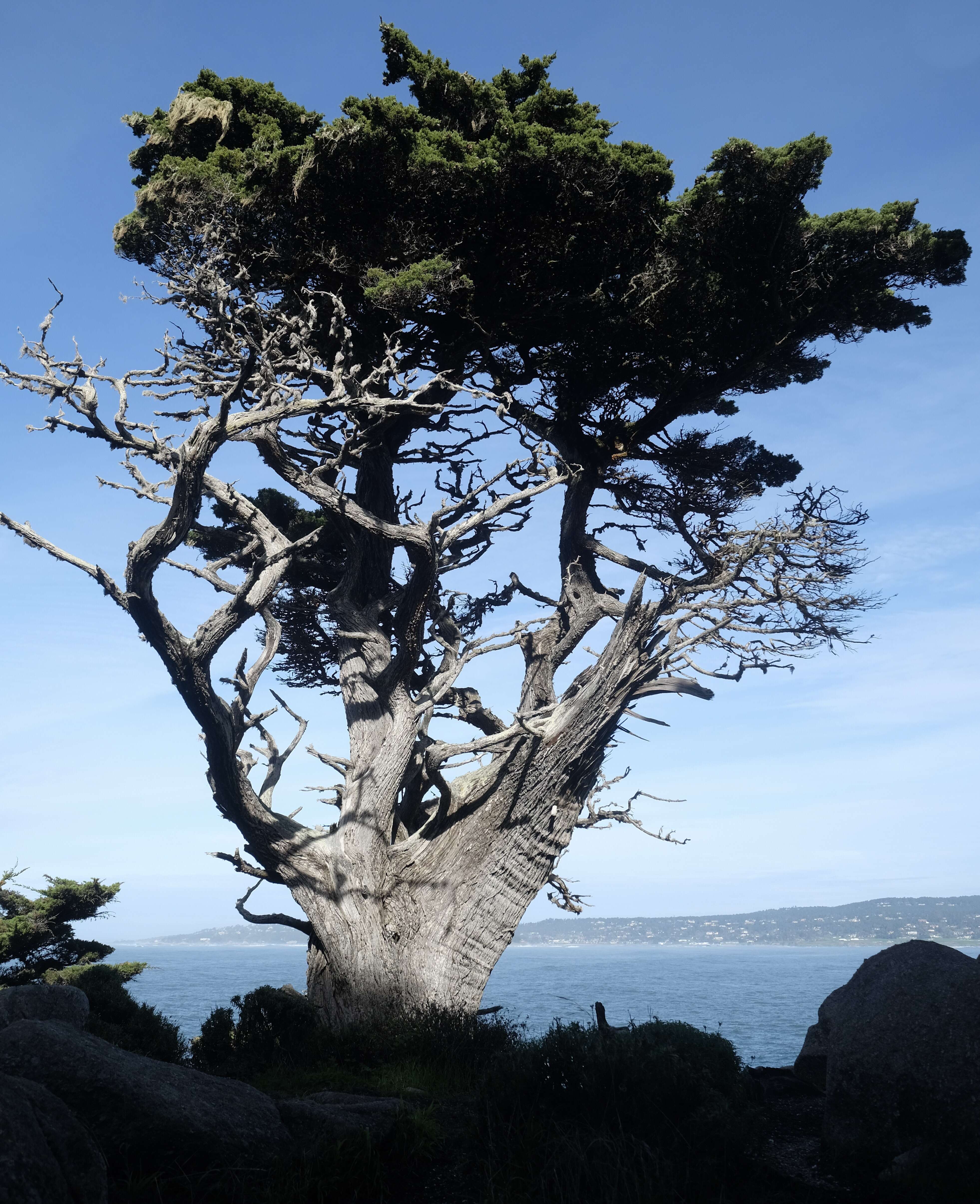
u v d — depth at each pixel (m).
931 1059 7.04
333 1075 11.43
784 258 19.55
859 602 20.42
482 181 17.59
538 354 21.56
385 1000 17.02
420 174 17.39
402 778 19.66
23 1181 4.82
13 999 9.43
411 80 20.31
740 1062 10.00
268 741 20.53
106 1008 11.86
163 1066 7.62
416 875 18.83
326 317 19.14
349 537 21.44
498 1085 8.52
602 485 23.41
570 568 23.39
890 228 19.08
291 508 25.00
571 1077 8.20
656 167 18.16
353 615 21.03
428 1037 13.12
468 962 18.36
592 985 80.38
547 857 19.47
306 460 20.06
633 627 19.14
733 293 19.95
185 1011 44.00
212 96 19.52
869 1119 7.17
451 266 17.12
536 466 18.81
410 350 20.06
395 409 17.23
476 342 19.83
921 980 7.56
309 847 18.67
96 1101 6.77
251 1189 6.79
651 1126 7.43
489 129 19.70
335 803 20.17
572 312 19.80
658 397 22.58
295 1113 7.94
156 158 19.48
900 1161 6.79
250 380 16.45
